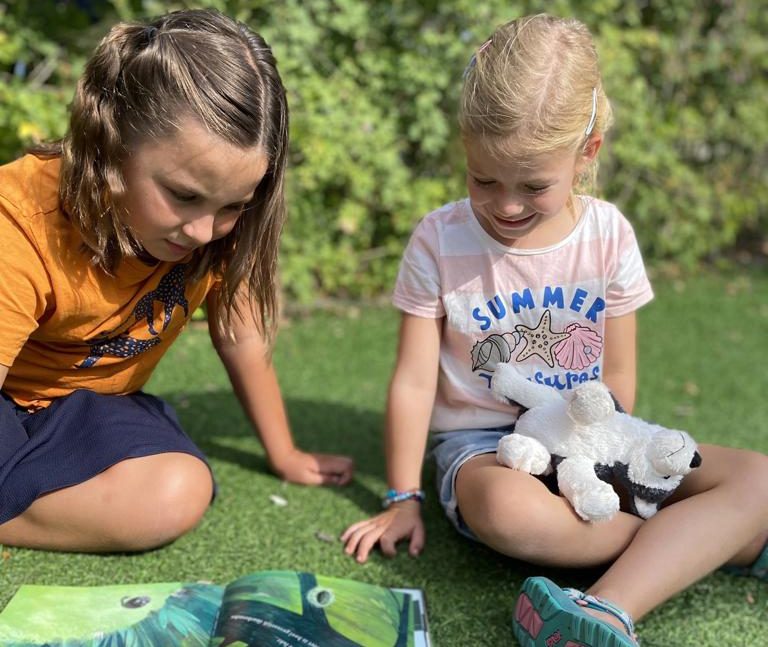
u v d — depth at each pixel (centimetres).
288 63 298
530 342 160
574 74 138
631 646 112
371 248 354
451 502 154
